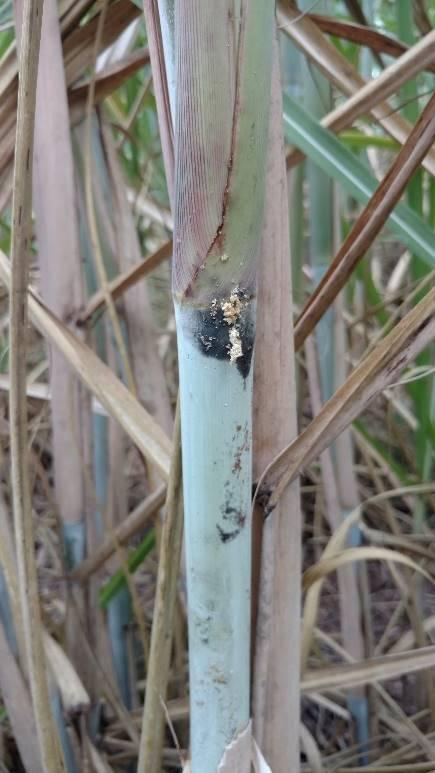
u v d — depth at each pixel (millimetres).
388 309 938
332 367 545
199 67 191
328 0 507
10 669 435
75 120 464
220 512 247
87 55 435
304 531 977
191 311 220
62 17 417
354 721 633
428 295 273
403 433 956
